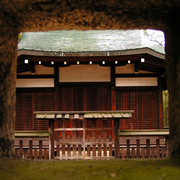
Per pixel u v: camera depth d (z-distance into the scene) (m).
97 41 10.35
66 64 9.86
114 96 10.01
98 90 10.12
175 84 4.45
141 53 8.80
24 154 6.18
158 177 2.84
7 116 4.48
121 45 9.91
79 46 9.79
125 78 10.11
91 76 10.08
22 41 10.58
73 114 5.83
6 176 2.90
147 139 6.09
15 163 3.70
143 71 10.16
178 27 4.18
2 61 4.35
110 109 10.01
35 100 10.19
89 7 4.16
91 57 9.14
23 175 2.99
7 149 4.38
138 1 3.88
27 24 4.74
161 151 6.29
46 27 4.91
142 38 10.50
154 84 10.10
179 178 2.77
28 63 9.10
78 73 10.10
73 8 4.19
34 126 10.12
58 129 5.90
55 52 8.89
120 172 3.16
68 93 10.13
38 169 3.36
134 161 4.06
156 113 10.07
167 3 3.84
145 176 2.91
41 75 10.17
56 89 10.02
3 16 4.14
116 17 4.46
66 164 3.80
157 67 9.70
